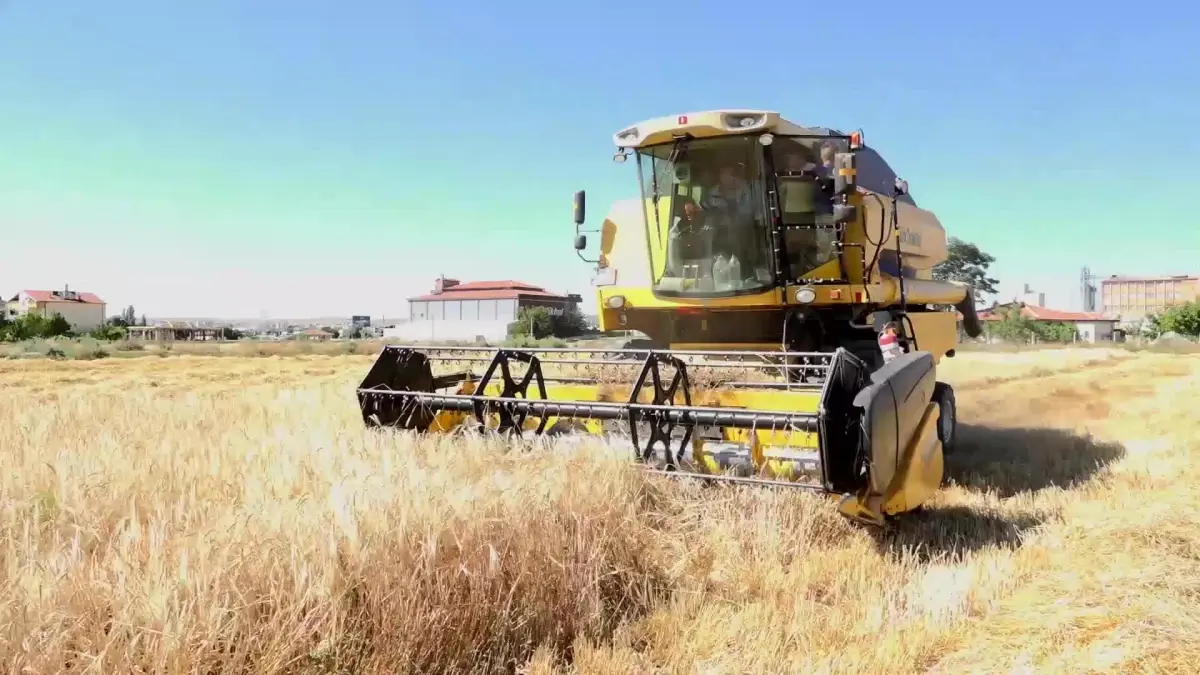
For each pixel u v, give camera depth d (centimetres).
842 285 741
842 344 765
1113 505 571
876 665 328
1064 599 394
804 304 755
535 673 329
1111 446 870
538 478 434
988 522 545
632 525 436
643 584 407
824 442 452
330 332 8644
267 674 272
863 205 761
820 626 368
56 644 247
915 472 509
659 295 816
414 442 532
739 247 784
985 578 423
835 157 715
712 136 764
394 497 364
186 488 421
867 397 464
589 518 407
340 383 1424
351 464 455
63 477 412
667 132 776
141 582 276
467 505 369
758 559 441
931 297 988
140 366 2411
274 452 504
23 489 403
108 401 895
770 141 748
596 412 534
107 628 266
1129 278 12162
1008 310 5556
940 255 1107
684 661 340
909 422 517
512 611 351
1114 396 1438
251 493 395
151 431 632
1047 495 627
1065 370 2127
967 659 336
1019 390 1584
